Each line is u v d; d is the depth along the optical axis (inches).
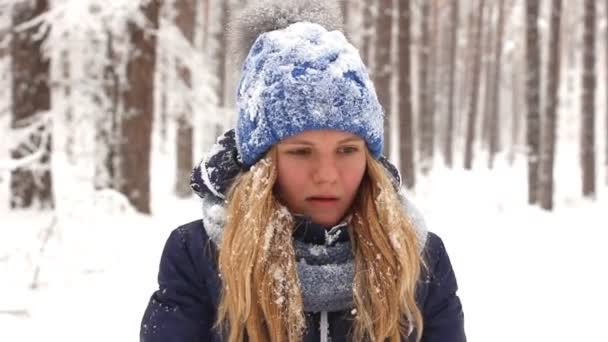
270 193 50.7
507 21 1531.7
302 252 51.6
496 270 259.4
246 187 51.5
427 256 57.5
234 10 65.2
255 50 55.1
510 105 1934.1
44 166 329.4
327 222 51.9
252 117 51.9
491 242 327.0
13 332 158.6
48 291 189.9
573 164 1123.9
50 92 338.3
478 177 885.2
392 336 53.1
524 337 177.0
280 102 50.3
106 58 343.6
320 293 51.4
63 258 217.5
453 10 1184.2
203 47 893.2
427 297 57.4
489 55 1434.5
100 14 317.1
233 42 60.9
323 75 50.3
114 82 360.8
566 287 232.4
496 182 810.8
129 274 210.4
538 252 301.9
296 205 51.4
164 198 495.8
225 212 53.3
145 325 54.4
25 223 284.7
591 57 647.8
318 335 52.5
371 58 799.1
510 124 1945.1
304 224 51.2
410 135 572.7
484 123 1526.8
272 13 58.6
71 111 343.3
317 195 50.4
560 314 198.4
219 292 52.7
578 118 1408.7
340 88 50.4
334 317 53.0
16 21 331.6
